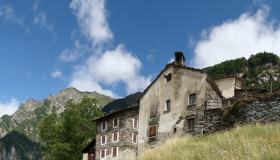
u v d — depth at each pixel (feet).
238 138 135.03
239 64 442.50
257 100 164.66
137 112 222.28
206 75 191.11
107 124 236.43
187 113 189.98
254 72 431.02
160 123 199.72
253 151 104.83
